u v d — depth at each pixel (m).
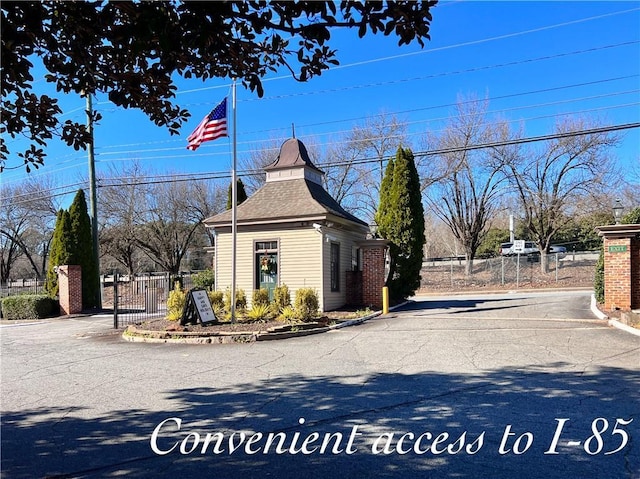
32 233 46.62
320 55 3.91
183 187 41.47
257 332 11.86
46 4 3.40
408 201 20.25
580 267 34.88
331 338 11.50
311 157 38.16
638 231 13.39
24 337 14.83
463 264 41.00
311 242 16.91
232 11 3.20
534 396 6.13
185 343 11.69
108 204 39.97
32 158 5.04
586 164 33.12
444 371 7.69
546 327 11.52
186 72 4.22
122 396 6.85
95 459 4.52
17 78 3.96
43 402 6.70
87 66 4.04
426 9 3.14
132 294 29.50
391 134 36.06
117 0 3.20
